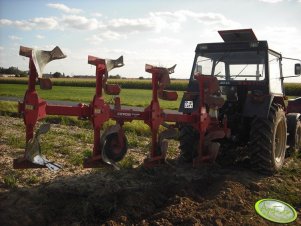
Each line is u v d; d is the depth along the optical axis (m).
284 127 6.85
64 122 12.80
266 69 6.59
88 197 4.81
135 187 5.34
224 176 6.04
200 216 4.37
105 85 4.28
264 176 6.40
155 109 4.89
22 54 3.81
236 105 6.84
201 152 5.72
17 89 43.25
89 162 4.43
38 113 3.93
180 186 5.34
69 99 27.22
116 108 4.79
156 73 4.88
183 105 6.87
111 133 4.53
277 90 7.17
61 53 3.93
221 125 6.41
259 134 6.34
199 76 5.62
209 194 5.27
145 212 4.56
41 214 4.30
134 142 8.73
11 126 11.33
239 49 6.80
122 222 4.23
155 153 5.06
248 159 7.36
